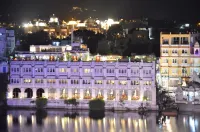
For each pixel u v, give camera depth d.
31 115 195.62
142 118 188.88
